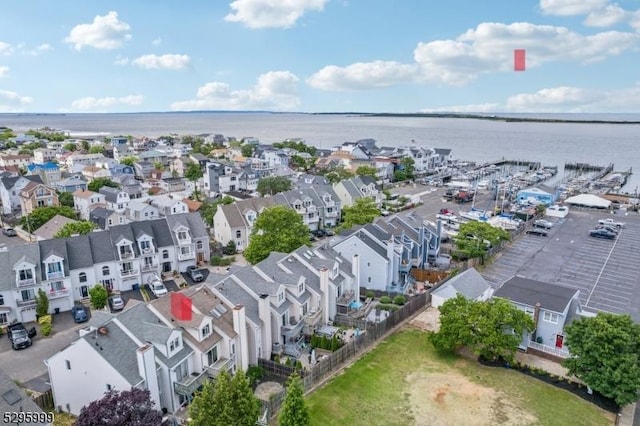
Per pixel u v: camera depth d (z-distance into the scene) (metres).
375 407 34.84
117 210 94.56
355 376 39.00
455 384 38.00
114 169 139.38
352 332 47.81
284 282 45.75
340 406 34.84
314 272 50.56
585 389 37.25
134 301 42.41
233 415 26.73
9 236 81.19
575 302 45.78
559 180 161.00
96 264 57.41
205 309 37.97
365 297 58.41
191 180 132.50
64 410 34.09
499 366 40.91
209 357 36.28
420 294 55.34
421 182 147.25
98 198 98.94
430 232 71.50
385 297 56.22
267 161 162.25
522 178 155.00
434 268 68.38
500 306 40.91
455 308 42.53
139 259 61.03
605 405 35.34
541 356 42.78
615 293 58.16
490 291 55.34
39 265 52.69
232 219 78.44
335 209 95.38
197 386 34.19
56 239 57.06
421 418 33.62
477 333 40.69
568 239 83.19
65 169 145.62
